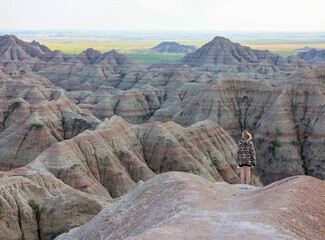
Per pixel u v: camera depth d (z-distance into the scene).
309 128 129.62
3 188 55.69
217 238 13.22
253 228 13.82
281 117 133.75
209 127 119.06
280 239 12.73
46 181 68.62
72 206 55.28
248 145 23.56
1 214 52.25
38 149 109.06
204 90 162.12
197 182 20.61
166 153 103.50
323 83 141.62
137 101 189.75
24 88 175.75
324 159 119.19
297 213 15.45
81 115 147.50
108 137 102.31
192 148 106.94
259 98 153.00
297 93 140.50
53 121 127.06
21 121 125.94
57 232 52.84
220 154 111.19
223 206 17.44
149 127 113.19
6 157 107.81
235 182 105.00
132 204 22.03
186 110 162.88
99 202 57.94
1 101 146.25
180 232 13.63
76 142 95.19
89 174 89.69
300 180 19.34
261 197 18.22
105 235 20.78
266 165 125.56
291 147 125.94
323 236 14.37
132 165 98.38
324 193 18.39
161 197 19.73
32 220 54.31
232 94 158.00
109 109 182.75
